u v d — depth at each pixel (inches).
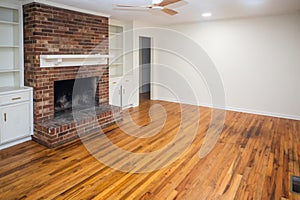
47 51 144.2
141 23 235.0
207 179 100.9
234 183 97.8
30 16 137.1
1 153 123.3
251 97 216.8
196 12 179.3
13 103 129.8
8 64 147.1
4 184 94.1
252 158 121.4
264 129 169.8
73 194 88.5
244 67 217.0
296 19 186.5
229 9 168.6
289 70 195.3
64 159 118.0
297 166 112.7
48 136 132.3
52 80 149.6
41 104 143.7
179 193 90.4
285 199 87.4
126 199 86.1
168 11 131.9
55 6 145.6
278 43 197.0
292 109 197.9
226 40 223.0
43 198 85.7
